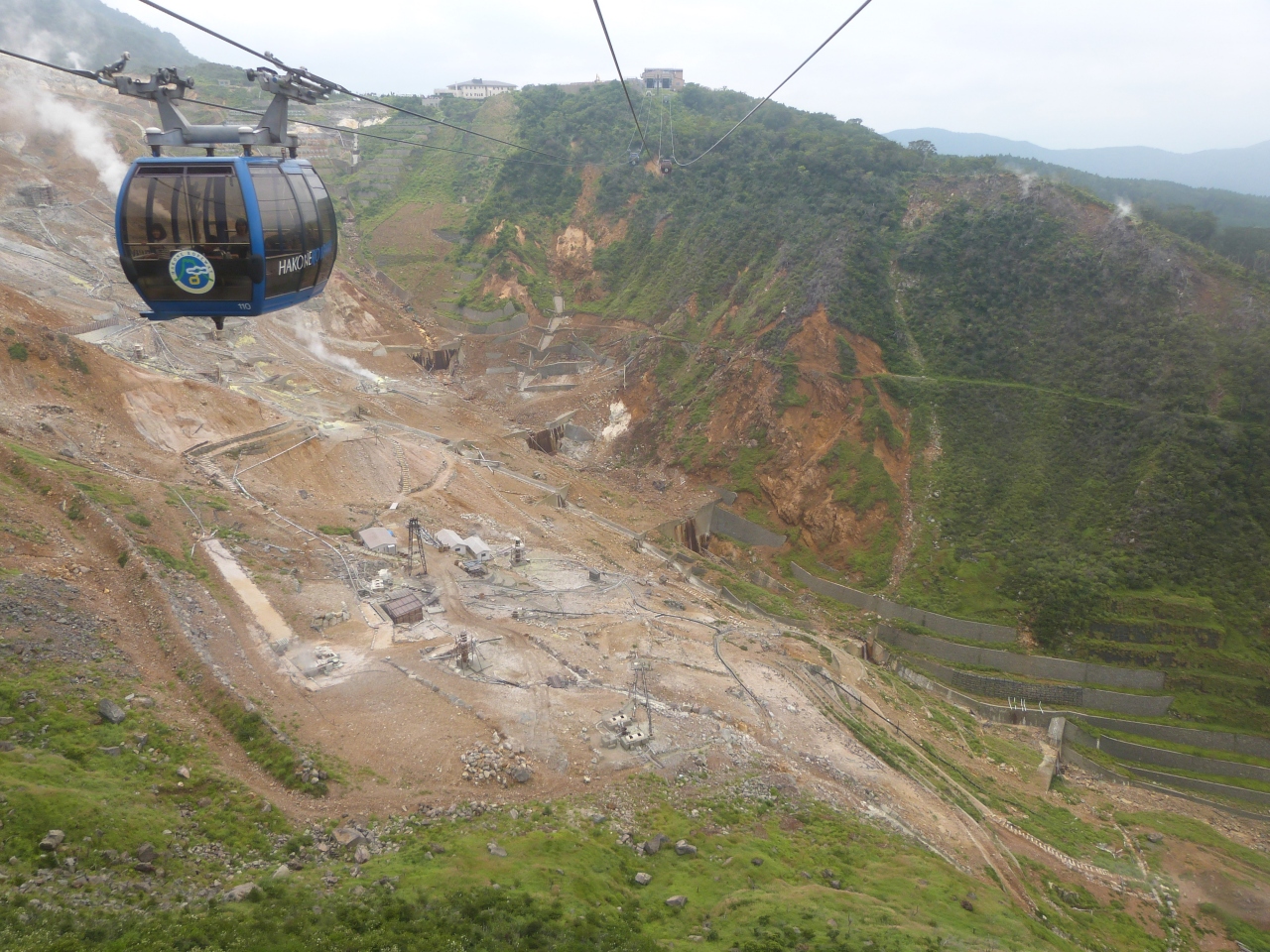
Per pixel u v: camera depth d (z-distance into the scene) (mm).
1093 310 84062
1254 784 58219
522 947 22266
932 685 67125
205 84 171625
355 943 20609
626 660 48750
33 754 26672
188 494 52219
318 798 30547
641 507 86438
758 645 56375
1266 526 68938
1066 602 69625
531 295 119438
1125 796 55906
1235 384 74312
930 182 103125
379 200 149500
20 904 19328
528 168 134875
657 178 124938
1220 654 64750
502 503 73875
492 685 41594
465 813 31531
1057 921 36531
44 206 105812
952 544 77438
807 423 88938
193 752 30688
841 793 40344
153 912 20781
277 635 40938
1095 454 77750
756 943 25609
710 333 103438
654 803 35281
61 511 44219
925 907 31156
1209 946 39656
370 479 68438
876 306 93188
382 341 112500
